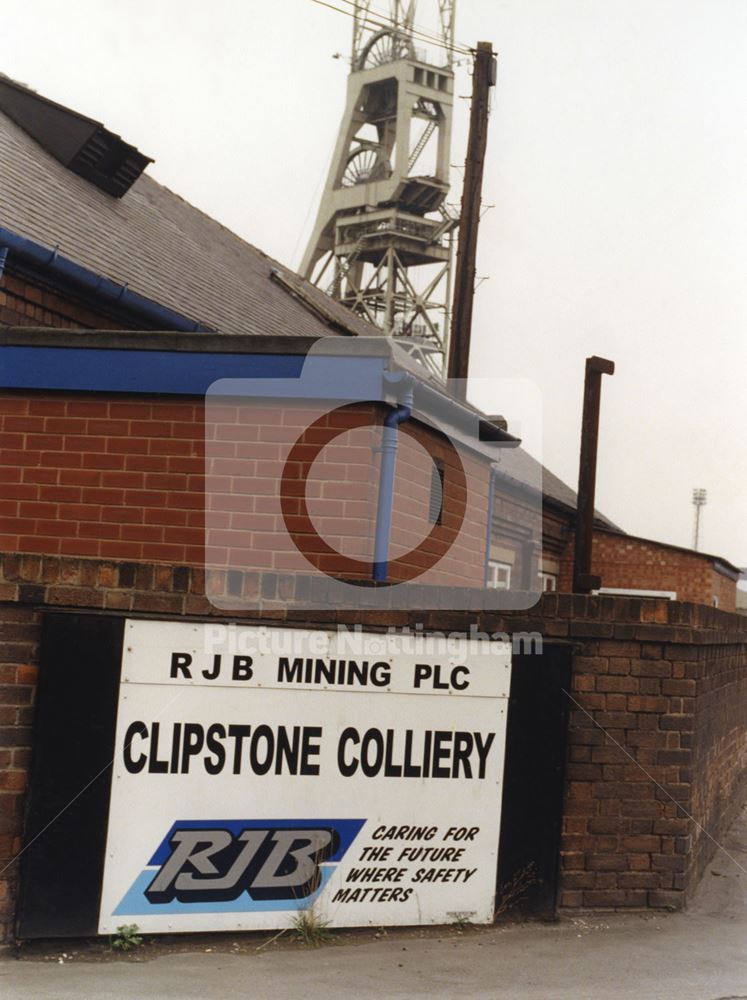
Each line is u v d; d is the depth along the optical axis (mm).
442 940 5234
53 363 7555
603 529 23141
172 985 4520
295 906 5184
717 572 24328
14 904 4871
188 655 5070
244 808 5117
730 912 5914
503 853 5469
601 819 5645
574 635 5621
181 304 11406
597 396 11820
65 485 7562
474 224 14938
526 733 5523
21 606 4977
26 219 10219
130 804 4988
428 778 5359
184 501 7438
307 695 5203
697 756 6152
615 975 4855
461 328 14695
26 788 4934
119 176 13984
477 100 15109
